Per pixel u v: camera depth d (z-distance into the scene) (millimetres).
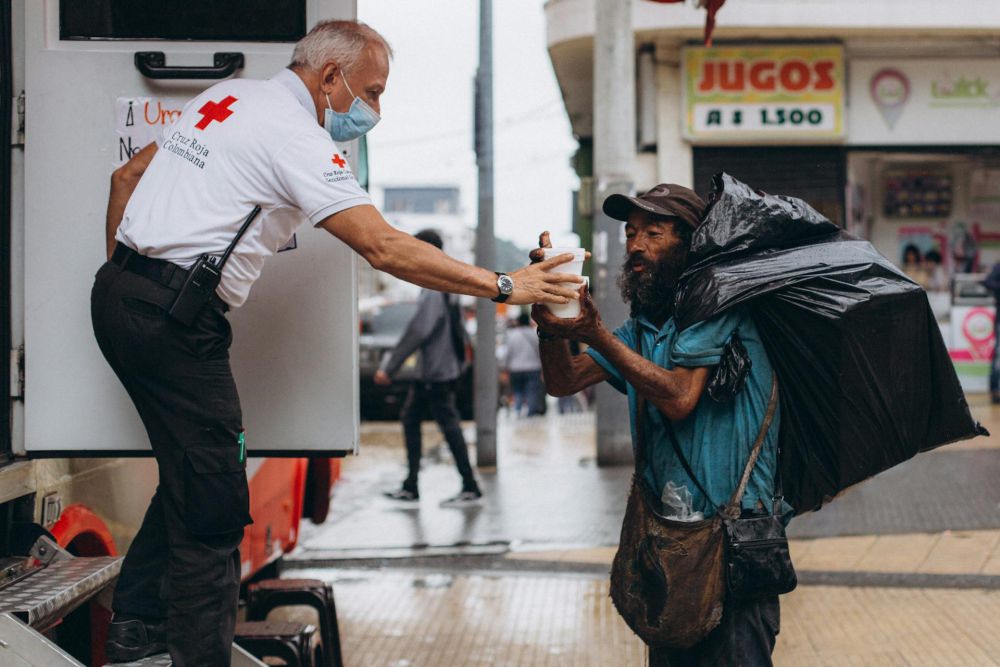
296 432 3445
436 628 5633
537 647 5262
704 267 2980
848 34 14555
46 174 3453
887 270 3020
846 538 7172
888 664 4816
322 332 3436
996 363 15414
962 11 14125
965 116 14977
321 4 3436
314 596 4738
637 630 3045
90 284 3445
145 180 2992
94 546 3807
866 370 2969
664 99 14883
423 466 11805
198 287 2877
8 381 3436
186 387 2924
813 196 15039
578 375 3227
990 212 18141
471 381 17500
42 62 3449
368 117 3092
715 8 5703
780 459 3074
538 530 7957
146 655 3148
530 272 2889
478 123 12555
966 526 7367
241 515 3023
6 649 2812
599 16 10703
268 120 2934
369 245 2861
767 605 3037
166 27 3449
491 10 12430
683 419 3018
